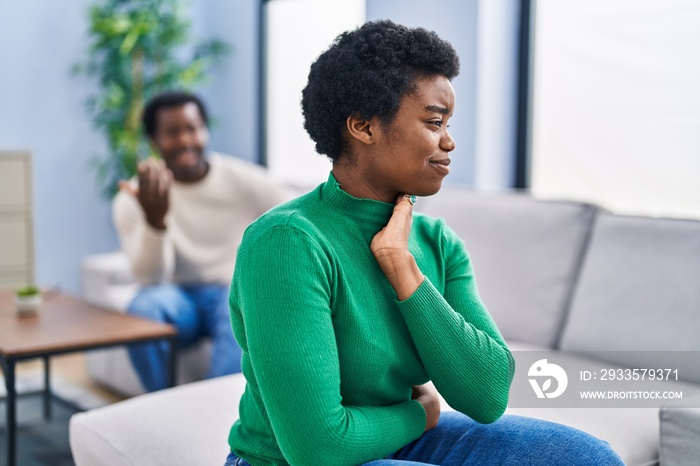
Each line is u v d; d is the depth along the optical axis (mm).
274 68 4961
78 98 4949
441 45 1220
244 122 5121
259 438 1318
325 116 1242
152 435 1768
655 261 2418
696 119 3148
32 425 3148
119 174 5082
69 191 4969
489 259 2803
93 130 5020
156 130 3277
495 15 3508
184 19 5180
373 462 1256
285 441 1138
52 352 2475
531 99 3656
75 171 4977
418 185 1251
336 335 1212
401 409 1269
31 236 4359
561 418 1926
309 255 1163
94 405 3410
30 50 4762
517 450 1303
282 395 1121
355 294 1218
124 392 3496
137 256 3133
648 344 2350
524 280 2703
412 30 1219
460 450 1352
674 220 2453
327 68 1227
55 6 4812
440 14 3598
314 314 1141
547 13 3572
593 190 3506
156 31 4852
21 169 4301
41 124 4836
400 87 1193
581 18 3465
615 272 2490
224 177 3336
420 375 1316
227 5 5172
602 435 1844
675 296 2342
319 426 1119
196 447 1732
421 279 1237
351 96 1203
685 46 3154
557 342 2611
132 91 4914
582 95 3494
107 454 1730
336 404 1142
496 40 3531
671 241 2412
